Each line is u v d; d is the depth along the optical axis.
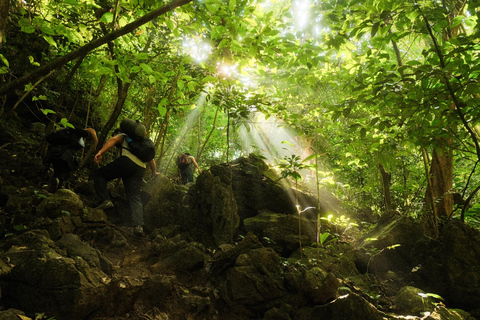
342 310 3.35
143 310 3.28
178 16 4.12
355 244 5.23
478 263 4.04
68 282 2.90
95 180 4.93
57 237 3.82
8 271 2.91
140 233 4.68
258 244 4.02
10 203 4.17
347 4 3.60
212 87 5.05
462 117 3.78
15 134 6.82
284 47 3.67
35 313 2.78
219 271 3.93
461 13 5.07
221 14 3.27
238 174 5.95
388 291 4.22
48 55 7.01
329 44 3.60
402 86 3.78
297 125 4.89
